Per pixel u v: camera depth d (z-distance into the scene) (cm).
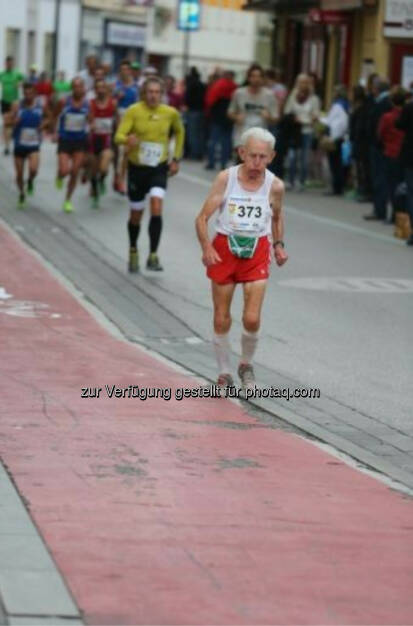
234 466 2009
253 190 2519
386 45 8169
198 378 2738
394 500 1908
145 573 1476
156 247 4259
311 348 3131
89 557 1516
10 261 4347
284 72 10612
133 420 2269
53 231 5175
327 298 3866
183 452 2067
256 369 2873
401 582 1529
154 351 3052
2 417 2211
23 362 2744
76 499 1748
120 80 6912
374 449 2264
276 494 1869
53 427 2162
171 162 4228
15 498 1730
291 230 5597
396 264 4684
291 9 10369
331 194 7250
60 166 5794
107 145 6009
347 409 2552
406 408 2586
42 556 1501
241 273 2561
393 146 5816
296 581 1496
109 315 3491
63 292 3806
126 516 1688
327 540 1667
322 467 2066
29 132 5872
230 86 8550
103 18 18062
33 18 16775
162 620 1341
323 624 1371
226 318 2583
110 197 6550
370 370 2922
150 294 3853
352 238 5403
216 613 1373
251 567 1530
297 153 7369
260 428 2312
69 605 1359
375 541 1683
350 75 8706
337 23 8694
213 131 8625
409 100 5691
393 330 3412
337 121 7125
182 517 1708
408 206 5294
